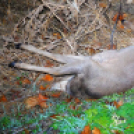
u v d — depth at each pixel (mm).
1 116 4031
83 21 4871
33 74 4262
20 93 4230
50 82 4242
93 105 4141
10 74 4266
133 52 4277
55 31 4746
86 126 3959
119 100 4168
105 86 4164
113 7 4941
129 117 4008
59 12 4859
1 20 4484
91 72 4156
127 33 4852
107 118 4000
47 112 4102
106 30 4859
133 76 4199
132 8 4930
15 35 4477
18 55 4305
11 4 4531
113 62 4238
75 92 4184
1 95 4195
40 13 4730
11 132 3908
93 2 4918
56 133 3922
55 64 4223
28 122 4000
